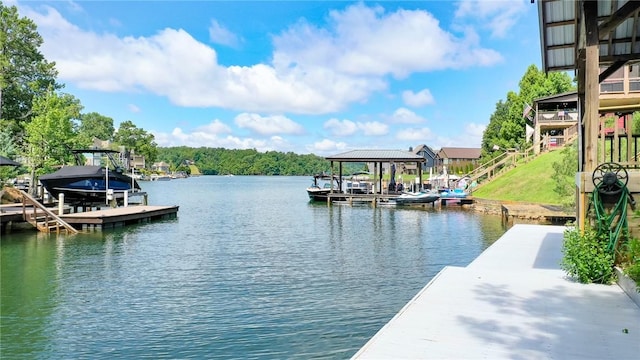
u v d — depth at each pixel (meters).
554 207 24.89
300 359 7.55
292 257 16.03
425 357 4.55
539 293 6.84
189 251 17.28
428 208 36.88
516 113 52.88
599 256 7.27
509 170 37.66
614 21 7.48
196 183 109.50
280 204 43.12
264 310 9.99
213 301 10.69
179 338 8.46
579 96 10.18
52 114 37.84
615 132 13.30
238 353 7.80
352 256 16.17
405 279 12.66
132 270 14.00
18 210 24.64
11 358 7.67
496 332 5.21
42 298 10.99
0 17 45.22
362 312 9.83
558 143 37.97
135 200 48.62
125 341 8.35
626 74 26.27
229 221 28.09
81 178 30.39
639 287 6.08
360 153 44.78
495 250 10.74
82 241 19.64
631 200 7.27
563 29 9.84
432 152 90.12
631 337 5.03
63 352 7.89
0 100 42.50
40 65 46.78
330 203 42.62
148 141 123.06
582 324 5.45
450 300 6.50
